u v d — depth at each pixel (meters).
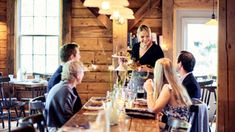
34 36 7.18
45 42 7.15
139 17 6.46
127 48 6.08
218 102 2.48
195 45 6.91
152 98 2.96
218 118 2.48
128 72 4.10
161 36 6.39
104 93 6.73
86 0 3.69
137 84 3.81
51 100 2.94
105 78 6.72
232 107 2.46
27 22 7.17
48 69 7.16
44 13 7.14
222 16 2.44
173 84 2.95
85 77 6.75
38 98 3.63
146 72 3.82
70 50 3.77
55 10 7.11
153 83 3.28
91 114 2.90
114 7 4.16
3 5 7.01
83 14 6.71
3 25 7.02
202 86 5.79
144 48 4.21
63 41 6.67
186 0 6.58
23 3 7.15
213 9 6.62
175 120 2.57
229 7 2.43
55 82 3.64
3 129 5.88
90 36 6.73
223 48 2.45
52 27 7.13
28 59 7.20
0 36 7.02
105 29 6.70
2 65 7.05
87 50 6.73
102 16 6.54
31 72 7.15
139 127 2.39
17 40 7.09
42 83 6.24
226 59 2.45
